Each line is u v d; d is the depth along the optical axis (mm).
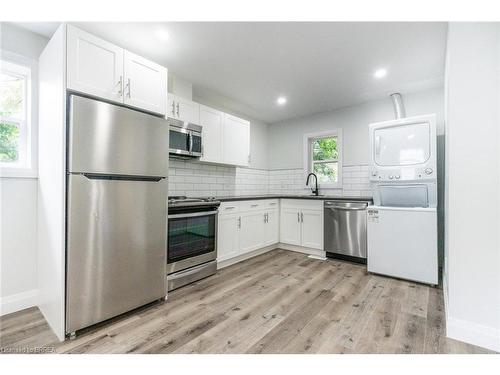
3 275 1870
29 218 1981
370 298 2152
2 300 1858
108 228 1717
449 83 1627
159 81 2111
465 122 1584
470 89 1573
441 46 2215
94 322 1641
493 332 1477
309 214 3559
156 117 2035
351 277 2678
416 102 3260
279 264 3139
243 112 4152
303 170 4359
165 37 2125
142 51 2346
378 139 2887
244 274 2766
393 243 2633
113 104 1849
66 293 1531
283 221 3863
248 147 3826
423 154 2641
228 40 2168
